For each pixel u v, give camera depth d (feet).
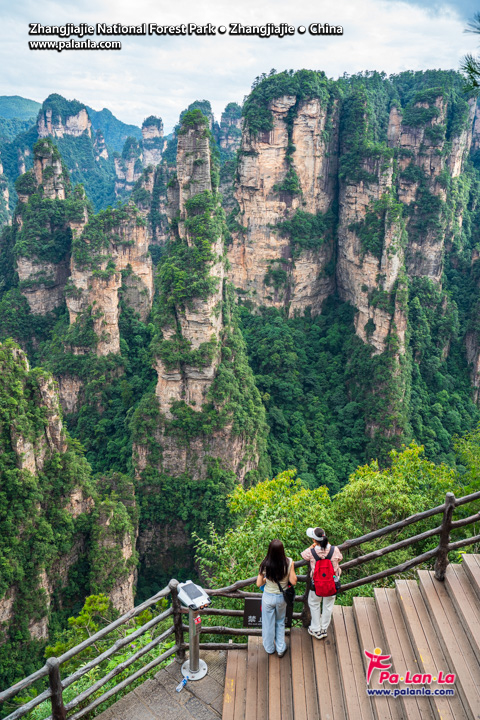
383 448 218.59
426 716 25.52
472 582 30.96
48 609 137.80
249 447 201.98
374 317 234.79
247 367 220.84
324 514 66.18
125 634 58.29
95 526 151.33
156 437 200.44
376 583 54.13
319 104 255.50
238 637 46.93
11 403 136.36
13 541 131.23
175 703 29.63
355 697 27.02
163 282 199.31
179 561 200.03
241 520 184.75
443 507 30.30
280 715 27.45
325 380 253.44
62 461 150.10
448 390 251.19
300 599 32.09
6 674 124.88
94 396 247.50
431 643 28.35
